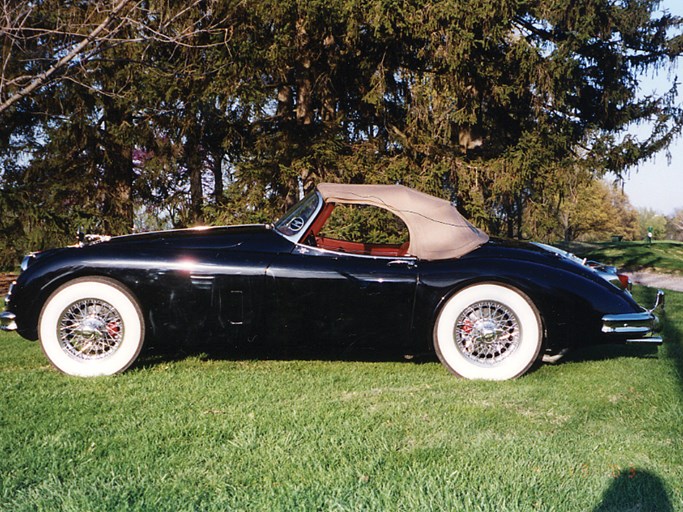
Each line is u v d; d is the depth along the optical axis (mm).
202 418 3799
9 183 14461
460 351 5094
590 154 15320
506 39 14164
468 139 14883
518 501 2727
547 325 5102
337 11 12352
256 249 5203
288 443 3373
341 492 2779
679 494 2830
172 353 5820
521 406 4242
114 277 5008
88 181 14625
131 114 14367
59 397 4250
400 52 13680
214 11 11680
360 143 14031
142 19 10617
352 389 4602
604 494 2812
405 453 3270
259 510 2621
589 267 5551
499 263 5137
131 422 3699
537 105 14547
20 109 14312
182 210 15008
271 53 12586
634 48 16094
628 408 4203
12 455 3154
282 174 12422
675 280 17312
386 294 5066
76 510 2576
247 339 5133
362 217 8695
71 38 8453
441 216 5328
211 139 14977
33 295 4988
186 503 2680
